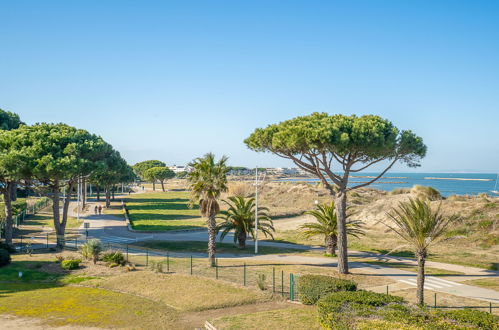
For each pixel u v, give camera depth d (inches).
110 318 835.4
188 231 2258.9
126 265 1312.7
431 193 2337.6
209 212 1312.7
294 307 884.6
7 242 1619.1
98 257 1396.4
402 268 1316.4
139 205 3806.6
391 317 650.2
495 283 1104.2
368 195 3284.9
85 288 1079.0
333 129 1017.5
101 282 1123.9
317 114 1197.7
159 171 6117.1
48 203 3575.3
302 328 732.7
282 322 768.3
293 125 1140.5
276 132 1160.8
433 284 1093.8
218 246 1787.6
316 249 1732.3
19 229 2186.3
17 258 1441.9
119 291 1047.6
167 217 2886.3
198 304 909.2
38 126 1801.2
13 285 1103.0
